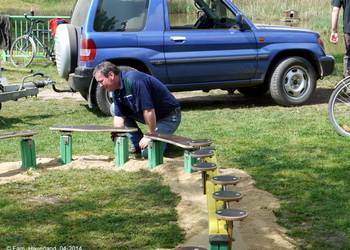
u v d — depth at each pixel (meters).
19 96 10.14
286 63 11.13
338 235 4.98
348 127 8.54
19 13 39.19
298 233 5.00
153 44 10.52
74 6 11.51
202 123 9.73
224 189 4.75
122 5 10.46
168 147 8.06
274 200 5.80
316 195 5.93
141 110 7.12
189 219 5.35
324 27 26.25
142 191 6.17
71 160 7.39
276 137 8.53
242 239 4.87
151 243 4.85
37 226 5.21
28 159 7.06
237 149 7.85
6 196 6.04
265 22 28.02
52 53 18.34
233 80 11.05
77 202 5.83
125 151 7.18
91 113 10.97
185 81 10.80
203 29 10.86
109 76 6.96
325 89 13.27
